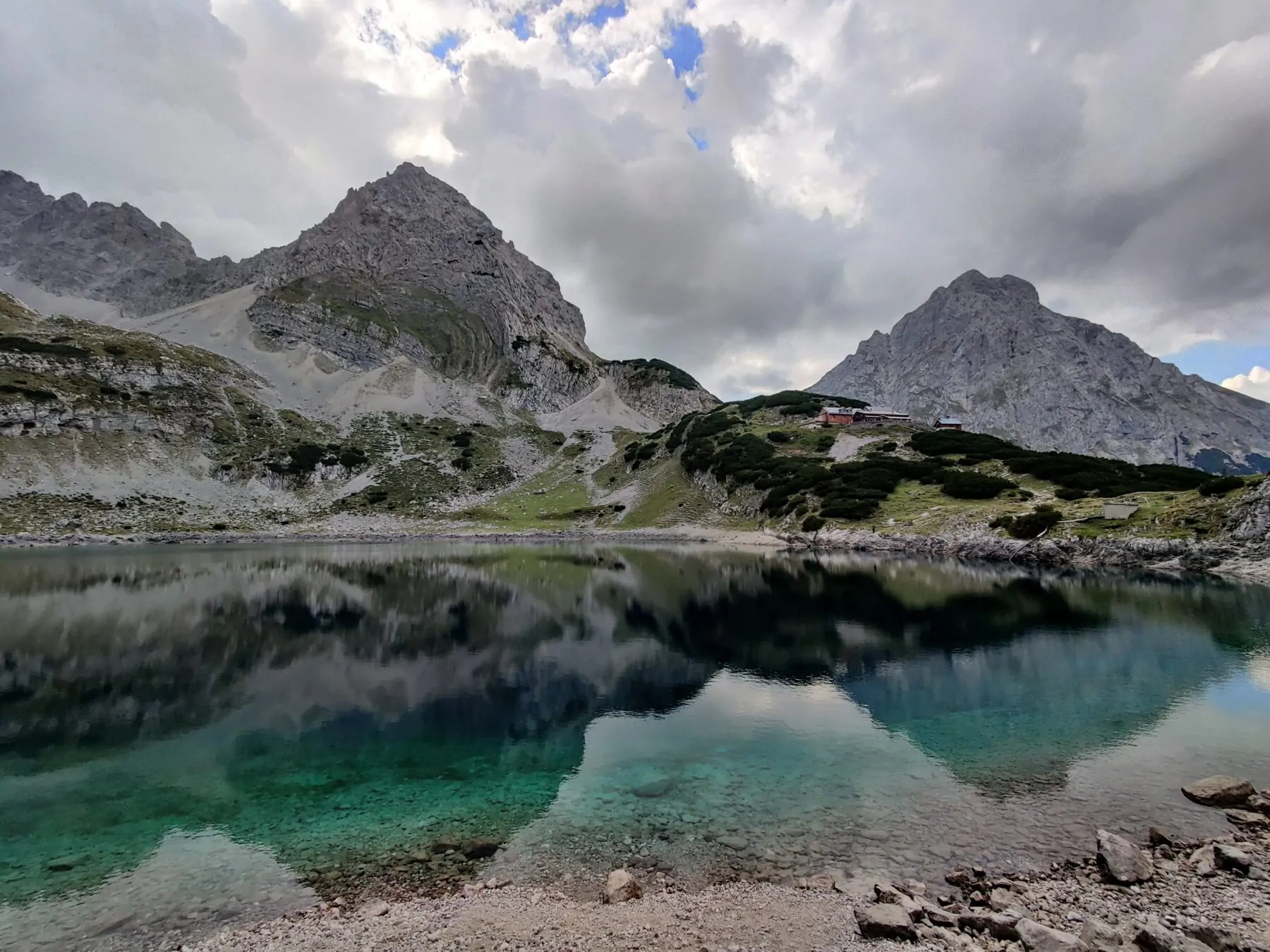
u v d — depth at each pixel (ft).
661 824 45.98
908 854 40.78
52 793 52.85
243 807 50.21
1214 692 75.00
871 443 396.57
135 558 249.96
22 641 110.73
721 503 392.88
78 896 37.83
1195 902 34.24
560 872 39.75
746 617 131.85
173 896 37.70
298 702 77.82
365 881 39.24
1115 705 71.15
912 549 246.88
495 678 88.74
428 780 55.11
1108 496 246.47
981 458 333.21
